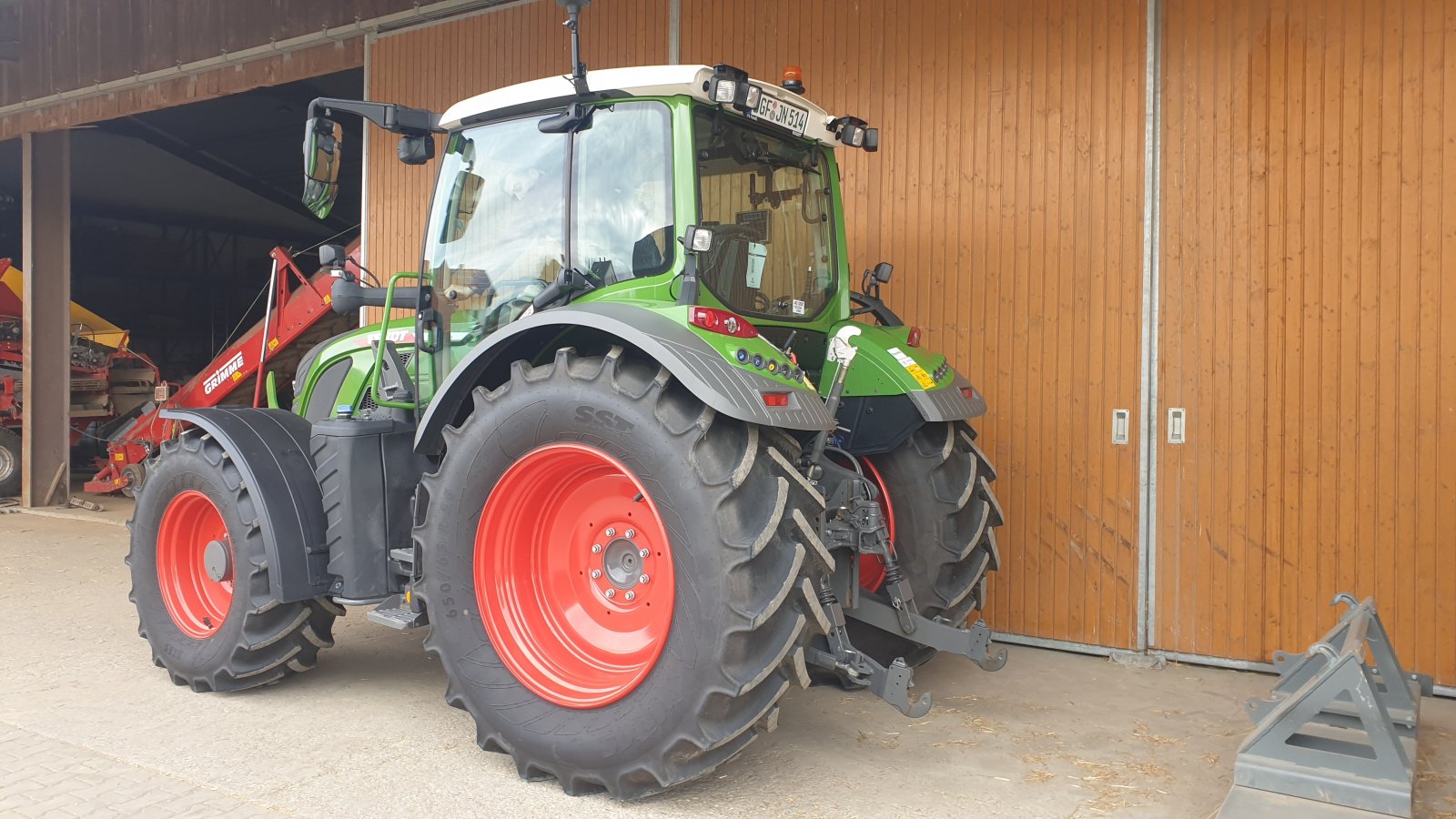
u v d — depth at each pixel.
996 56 4.64
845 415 3.79
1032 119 4.57
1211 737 3.44
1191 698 3.88
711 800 2.87
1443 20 3.83
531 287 3.37
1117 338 4.41
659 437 2.74
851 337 3.76
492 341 3.08
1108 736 3.44
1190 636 4.30
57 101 8.18
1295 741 2.82
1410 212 3.89
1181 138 4.27
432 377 3.62
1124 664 4.36
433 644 3.15
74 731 3.38
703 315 2.85
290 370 8.53
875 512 3.34
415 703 3.70
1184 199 4.27
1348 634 2.96
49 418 8.77
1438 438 3.85
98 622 4.81
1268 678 4.13
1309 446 4.07
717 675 2.63
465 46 6.28
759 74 5.25
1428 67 3.86
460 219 3.56
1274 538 4.14
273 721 3.50
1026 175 4.59
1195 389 4.27
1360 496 3.98
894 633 3.68
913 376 3.69
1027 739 3.41
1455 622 3.83
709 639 2.64
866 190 4.97
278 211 15.76
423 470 3.68
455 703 3.14
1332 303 4.02
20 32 8.34
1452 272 3.82
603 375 2.86
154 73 7.58
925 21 4.82
